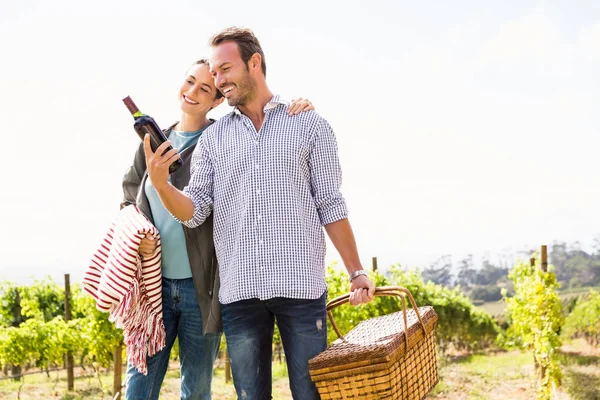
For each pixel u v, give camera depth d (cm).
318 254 261
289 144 259
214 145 271
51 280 1365
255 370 263
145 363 285
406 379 244
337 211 262
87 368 1300
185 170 305
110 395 1041
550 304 908
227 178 263
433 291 1464
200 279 291
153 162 247
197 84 308
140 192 303
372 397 227
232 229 261
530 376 1072
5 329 1043
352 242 263
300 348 254
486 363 1241
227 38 267
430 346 280
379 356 224
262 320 261
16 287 1332
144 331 284
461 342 1489
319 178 264
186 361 304
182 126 319
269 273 253
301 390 256
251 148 261
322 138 264
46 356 1046
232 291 258
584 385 962
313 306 255
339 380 230
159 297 289
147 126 253
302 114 265
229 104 268
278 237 254
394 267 1413
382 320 287
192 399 305
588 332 1403
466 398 920
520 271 1055
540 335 910
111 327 983
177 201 256
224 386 1057
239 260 257
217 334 307
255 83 268
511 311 1041
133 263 279
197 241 290
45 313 1320
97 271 292
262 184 256
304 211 259
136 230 279
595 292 1409
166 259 297
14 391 1091
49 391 1086
